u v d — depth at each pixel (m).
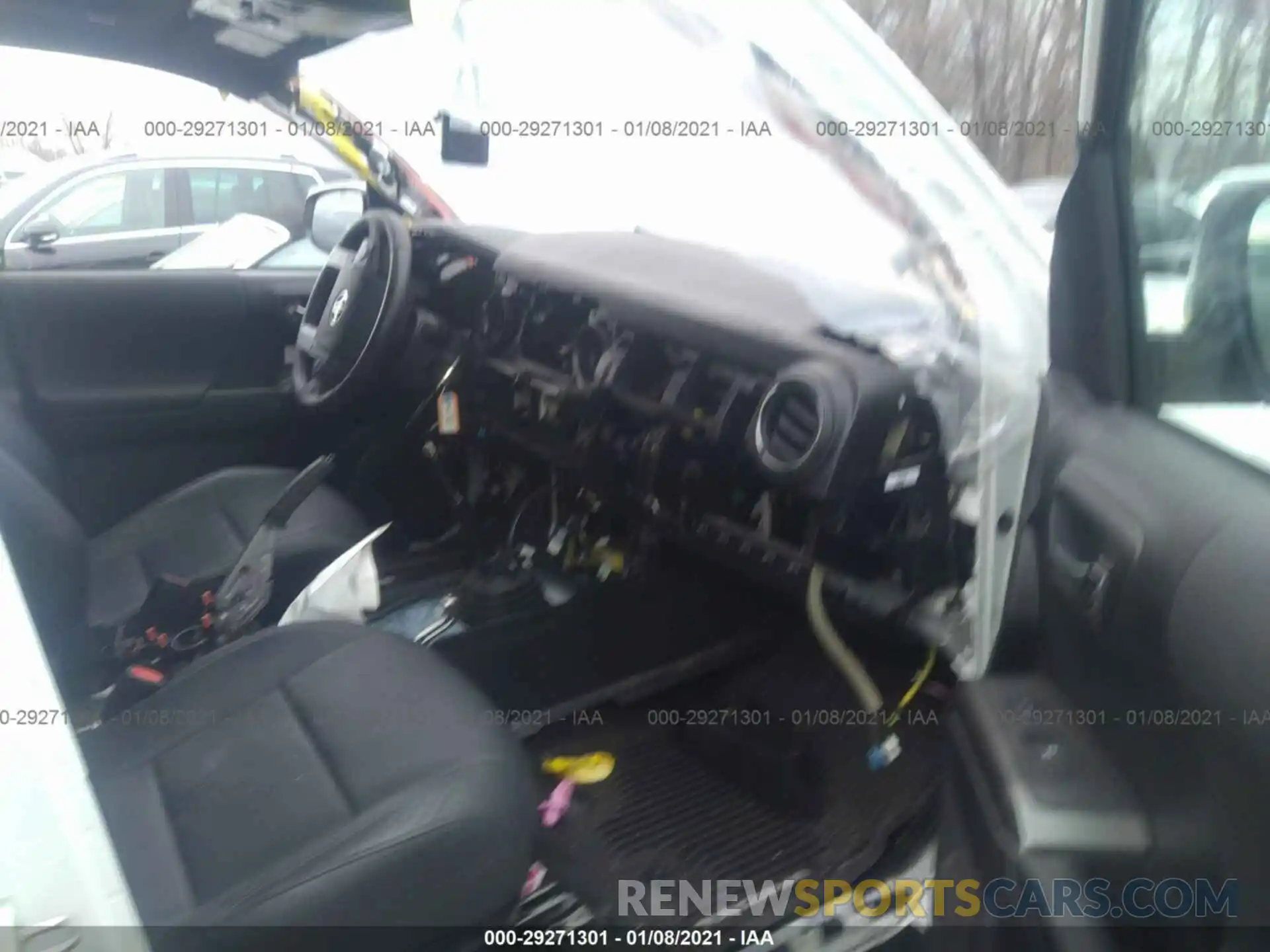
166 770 1.43
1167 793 1.03
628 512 2.11
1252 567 0.93
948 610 1.61
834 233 1.60
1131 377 1.26
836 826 1.72
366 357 2.23
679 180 1.78
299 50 2.07
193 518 2.28
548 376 2.12
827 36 1.35
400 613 2.27
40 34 2.03
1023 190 1.45
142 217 2.56
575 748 1.97
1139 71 1.22
